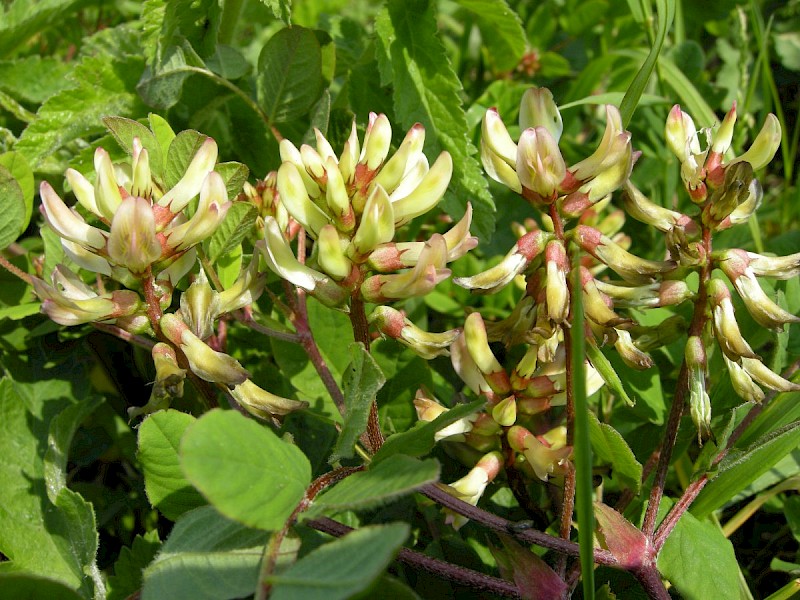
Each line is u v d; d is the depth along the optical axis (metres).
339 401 0.12
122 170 0.11
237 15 0.17
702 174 0.11
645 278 0.10
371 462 0.10
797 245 0.17
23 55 0.21
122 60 0.16
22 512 0.12
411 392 0.13
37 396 0.13
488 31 0.22
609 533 0.10
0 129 0.16
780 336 0.13
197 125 0.16
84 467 0.15
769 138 0.11
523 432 0.11
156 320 0.10
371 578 0.07
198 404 0.14
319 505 0.09
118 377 0.14
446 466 0.13
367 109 0.17
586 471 0.09
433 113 0.15
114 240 0.09
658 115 0.21
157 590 0.09
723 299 0.11
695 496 0.11
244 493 0.08
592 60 0.22
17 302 0.15
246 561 0.09
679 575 0.11
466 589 0.12
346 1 0.26
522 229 0.16
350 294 0.10
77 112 0.15
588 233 0.10
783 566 0.13
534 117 0.11
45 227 0.14
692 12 0.24
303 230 0.13
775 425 0.12
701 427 0.11
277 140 0.16
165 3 0.15
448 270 0.10
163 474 0.10
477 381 0.11
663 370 0.15
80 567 0.11
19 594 0.08
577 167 0.10
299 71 0.15
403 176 0.10
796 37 0.25
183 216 0.12
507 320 0.11
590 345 0.10
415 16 0.15
